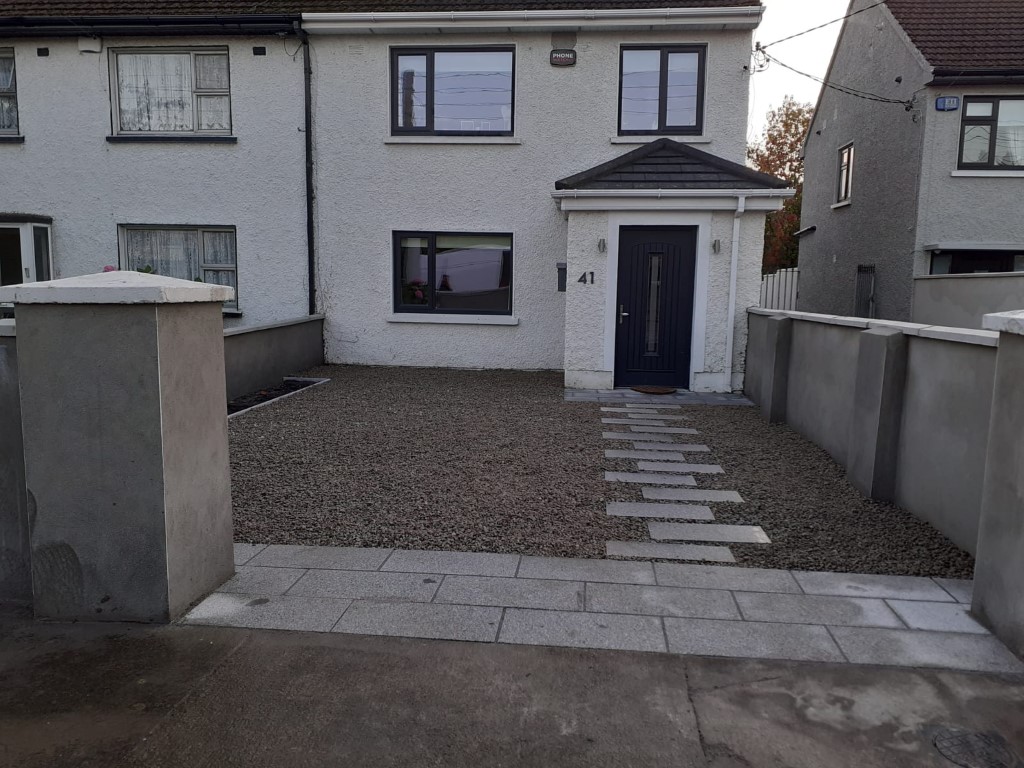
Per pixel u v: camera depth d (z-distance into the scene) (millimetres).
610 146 12188
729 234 10242
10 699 3039
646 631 3574
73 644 3477
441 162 12469
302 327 12039
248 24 12070
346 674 3211
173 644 3467
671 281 10562
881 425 5465
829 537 4840
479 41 12180
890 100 14633
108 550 3641
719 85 11898
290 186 12680
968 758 2662
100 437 3580
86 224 12977
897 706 2971
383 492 5691
